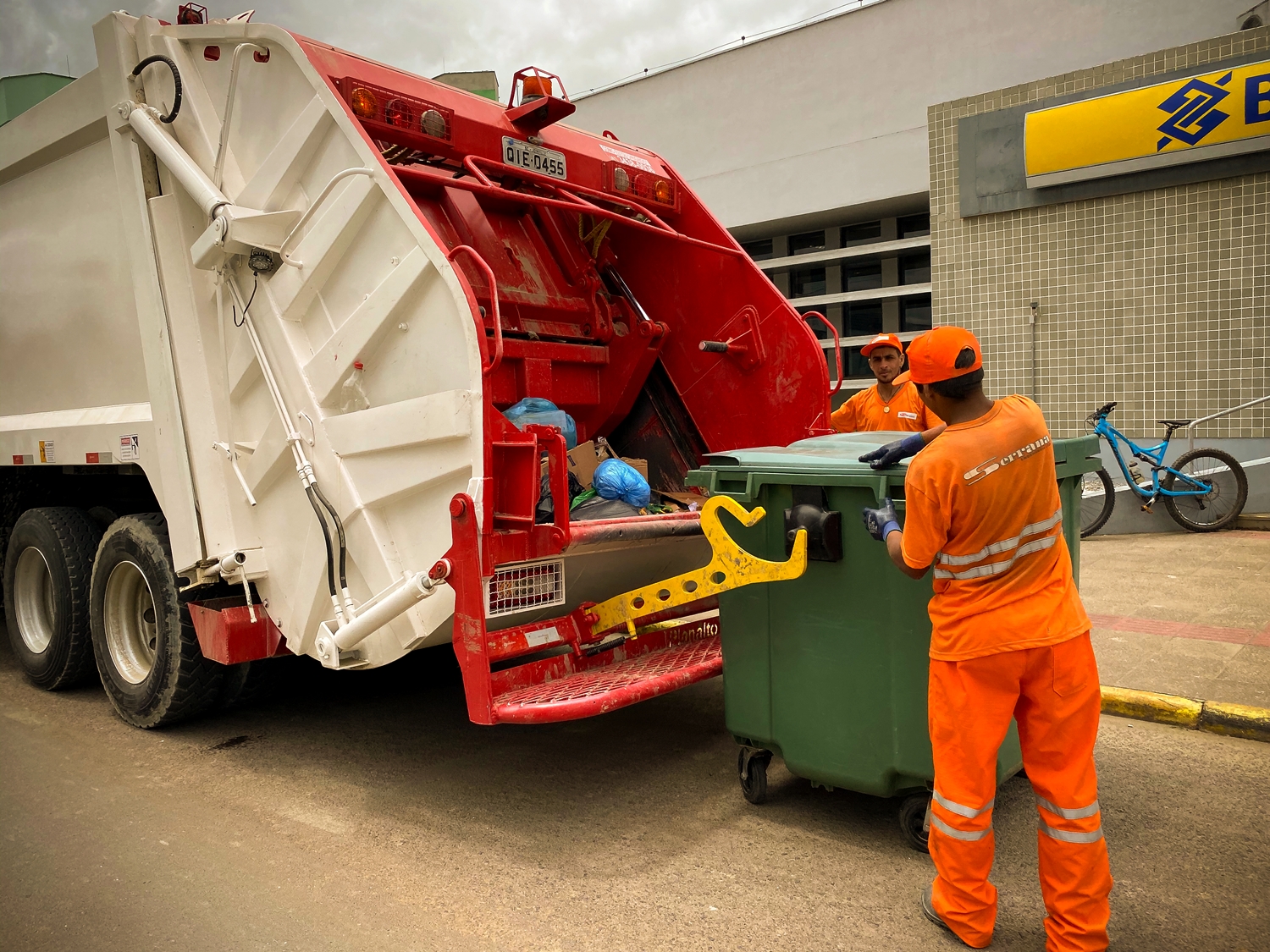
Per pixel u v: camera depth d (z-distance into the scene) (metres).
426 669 5.47
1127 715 4.23
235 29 3.61
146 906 2.73
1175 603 5.86
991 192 9.30
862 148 12.27
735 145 13.43
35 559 5.13
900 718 2.91
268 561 3.84
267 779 3.75
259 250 3.55
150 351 4.02
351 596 3.51
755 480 3.15
